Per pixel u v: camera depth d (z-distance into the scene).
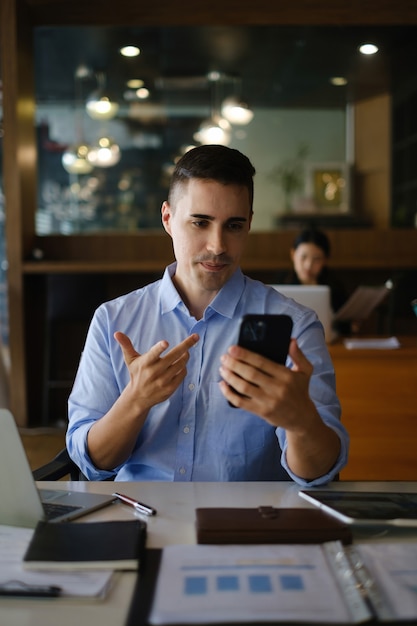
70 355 4.73
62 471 1.38
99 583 0.75
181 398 1.26
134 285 4.79
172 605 0.68
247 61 6.11
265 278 4.92
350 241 5.04
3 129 4.29
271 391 0.94
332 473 1.11
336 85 6.80
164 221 1.34
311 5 4.46
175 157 7.12
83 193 6.78
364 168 7.05
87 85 6.52
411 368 2.57
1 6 4.22
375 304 3.02
